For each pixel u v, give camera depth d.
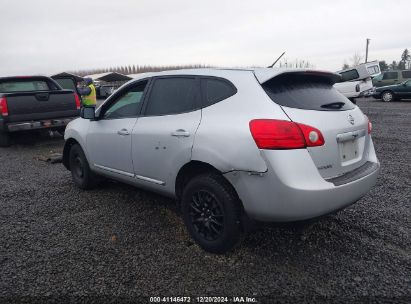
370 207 4.23
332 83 3.66
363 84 17.52
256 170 2.74
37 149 8.92
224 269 2.96
